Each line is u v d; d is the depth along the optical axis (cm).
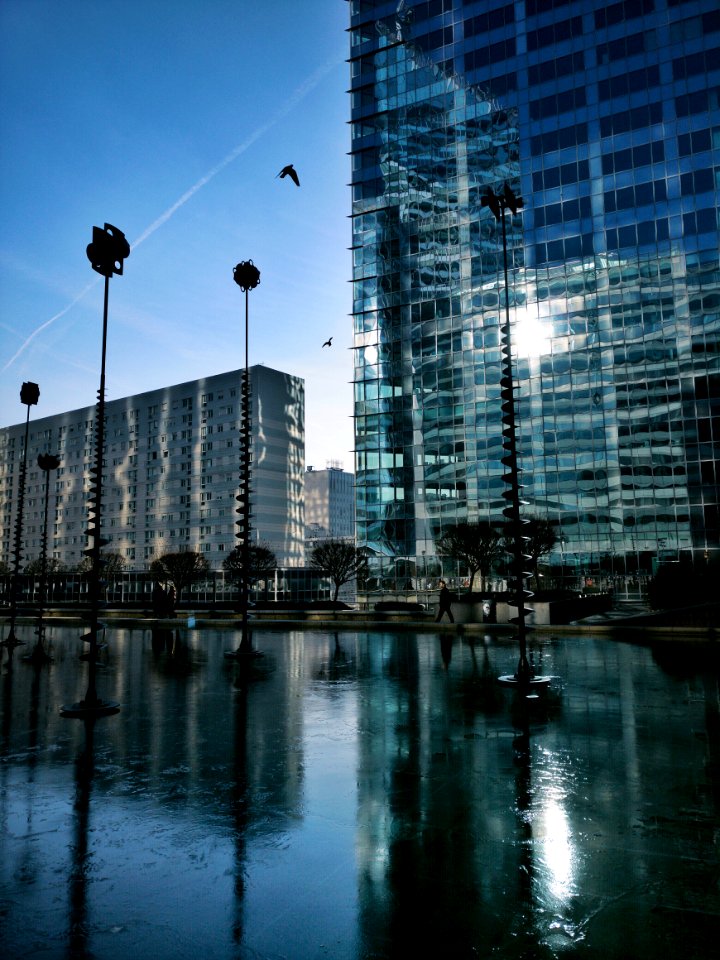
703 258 5044
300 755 792
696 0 5203
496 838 521
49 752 828
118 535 11381
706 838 515
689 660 1633
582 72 5588
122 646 2300
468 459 5744
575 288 5488
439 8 6253
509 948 363
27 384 2333
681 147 5169
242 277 1970
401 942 372
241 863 484
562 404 5456
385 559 5972
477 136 5975
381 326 6278
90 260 1220
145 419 11394
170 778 705
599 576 5166
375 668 1600
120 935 386
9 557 13125
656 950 358
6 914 413
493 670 1503
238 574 5150
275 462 10644
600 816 567
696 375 5009
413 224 6212
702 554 4862
